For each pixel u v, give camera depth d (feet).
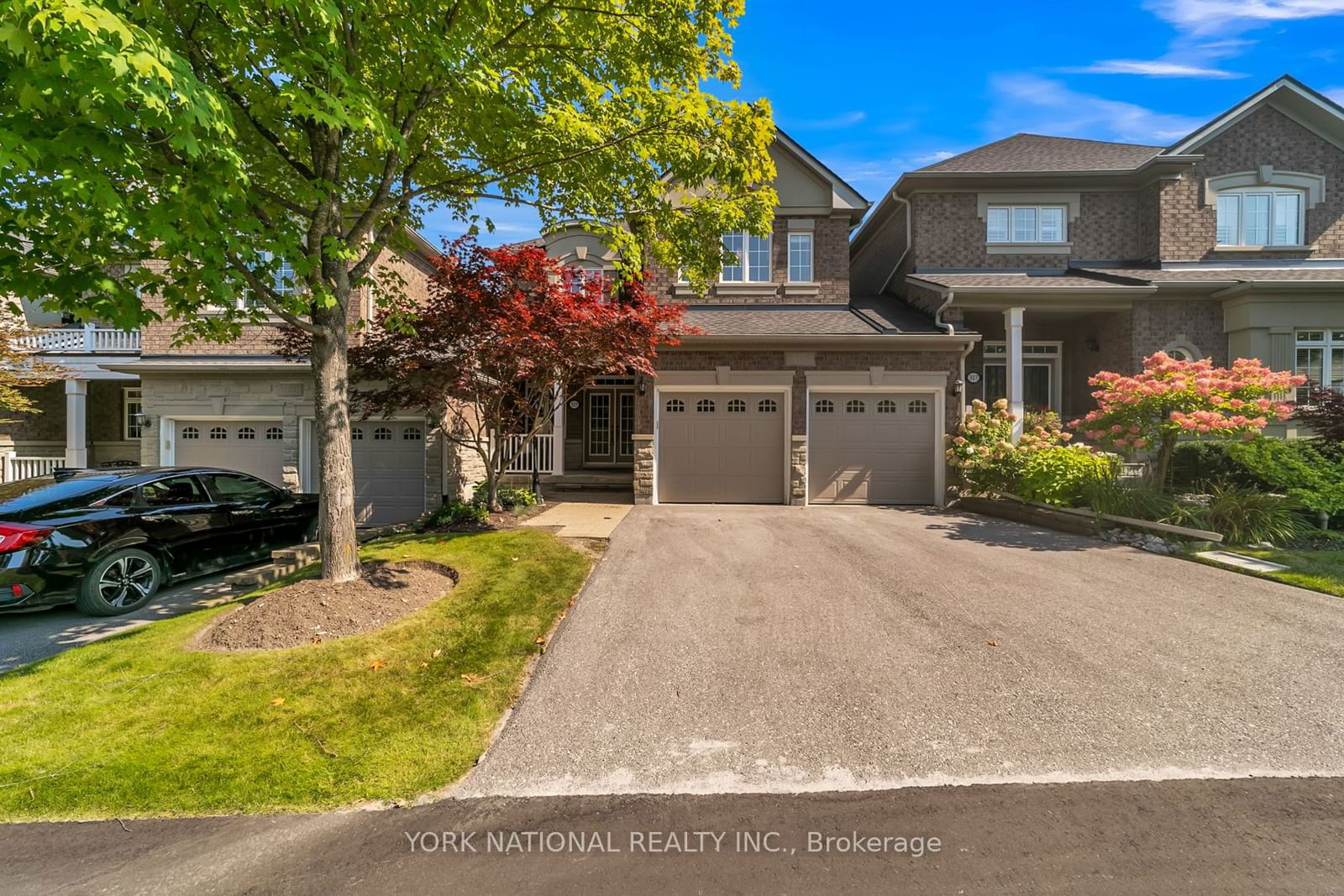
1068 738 10.64
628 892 7.41
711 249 24.58
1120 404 28.35
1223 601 17.43
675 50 21.11
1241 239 41.52
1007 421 35.24
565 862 7.96
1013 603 17.44
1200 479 30.71
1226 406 26.22
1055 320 44.93
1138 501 26.40
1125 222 43.24
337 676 13.14
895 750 10.36
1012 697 12.04
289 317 16.80
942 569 20.98
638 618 16.48
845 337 34.71
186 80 10.96
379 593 17.72
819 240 42.06
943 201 43.39
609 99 21.74
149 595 20.85
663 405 36.32
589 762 10.19
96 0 10.22
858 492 36.35
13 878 7.70
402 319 25.70
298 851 8.22
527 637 15.26
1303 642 14.48
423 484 37.40
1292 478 27.12
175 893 7.48
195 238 13.24
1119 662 13.53
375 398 28.22
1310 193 41.29
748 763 10.08
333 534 17.95
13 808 9.05
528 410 30.09
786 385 35.73
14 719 11.50
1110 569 20.85
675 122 20.97
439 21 16.39
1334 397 30.30
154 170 14.15
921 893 7.30
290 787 9.52
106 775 9.77
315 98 14.76
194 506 23.00
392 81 17.21
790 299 42.01
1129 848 8.05
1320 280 36.17
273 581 22.72
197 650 14.56
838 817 8.77
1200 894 7.25
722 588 19.04
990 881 7.50
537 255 27.12
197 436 38.11
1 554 17.84
